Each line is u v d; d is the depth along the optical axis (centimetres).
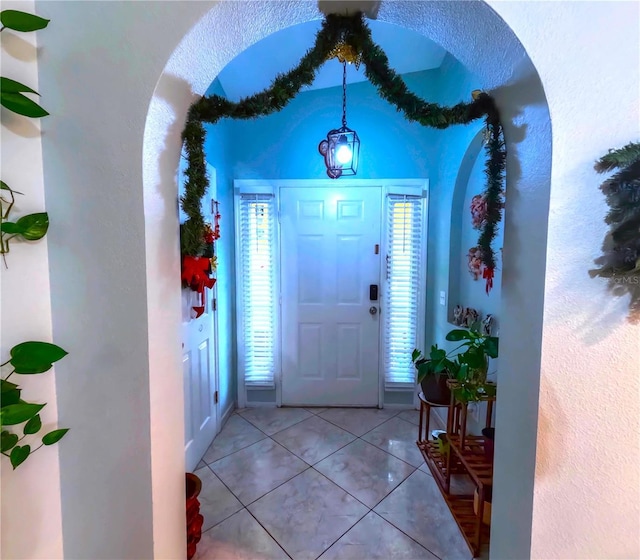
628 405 86
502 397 105
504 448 104
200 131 107
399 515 166
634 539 90
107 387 95
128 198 89
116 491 97
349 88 254
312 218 264
